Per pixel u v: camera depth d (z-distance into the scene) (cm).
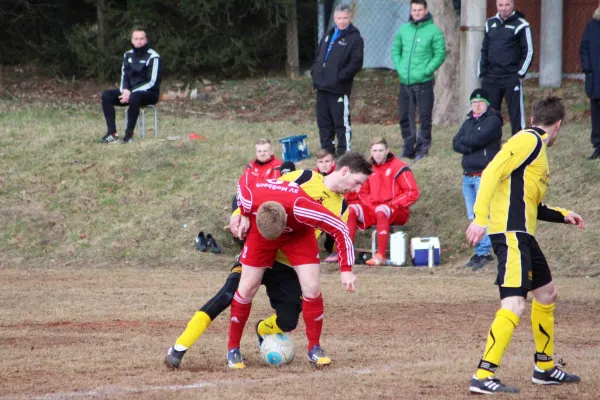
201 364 1224
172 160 3047
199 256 2520
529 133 1069
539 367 1092
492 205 1075
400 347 1354
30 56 5097
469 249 2481
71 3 5222
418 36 2852
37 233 2644
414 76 2856
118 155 3078
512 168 1055
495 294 1897
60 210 2755
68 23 5188
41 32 5128
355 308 1741
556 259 2303
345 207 1212
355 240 2647
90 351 1305
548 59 3981
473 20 3253
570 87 3966
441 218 2639
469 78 3288
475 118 2330
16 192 2839
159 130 3506
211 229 2648
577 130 3238
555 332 1484
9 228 2664
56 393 1031
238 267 1213
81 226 2678
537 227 2477
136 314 1666
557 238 2392
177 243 2586
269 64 4947
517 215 1060
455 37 3669
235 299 1180
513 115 2639
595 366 1195
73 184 2894
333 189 1190
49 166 3005
